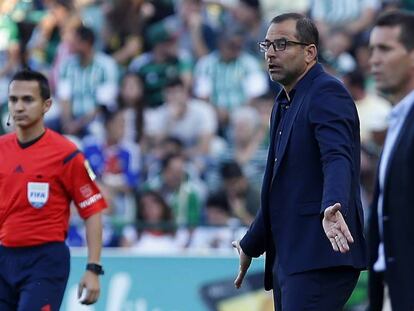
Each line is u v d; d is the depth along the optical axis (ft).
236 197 122.21
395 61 62.95
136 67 137.49
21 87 70.28
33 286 68.49
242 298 101.81
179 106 132.67
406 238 59.93
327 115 51.93
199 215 123.24
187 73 137.28
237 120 131.03
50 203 69.72
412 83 63.31
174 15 142.00
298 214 53.11
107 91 136.56
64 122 136.26
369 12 141.90
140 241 109.19
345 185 49.39
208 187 125.80
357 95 129.39
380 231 62.34
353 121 52.19
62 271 69.77
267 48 54.19
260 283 101.86
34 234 69.15
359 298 100.83
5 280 69.82
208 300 102.01
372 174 119.85
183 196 123.54
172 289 102.27
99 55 138.62
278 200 54.13
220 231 108.68
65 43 139.54
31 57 142.72
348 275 52.90
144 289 102.32
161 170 125.59
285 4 143.64
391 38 62.95
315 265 52.31
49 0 145.07
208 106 134.31
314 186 52.90
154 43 139.85
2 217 69.67
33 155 70.18
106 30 141.90
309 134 52.90
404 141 60.64
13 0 146.61
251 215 122.11
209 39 139.44
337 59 136.87
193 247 108.58
